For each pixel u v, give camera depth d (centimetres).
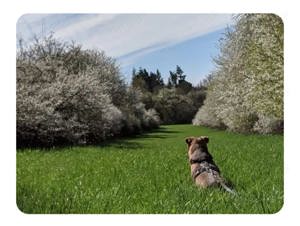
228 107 2005
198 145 745
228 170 823
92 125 1677
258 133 1920
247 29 1576
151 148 1374
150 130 2394
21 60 1627
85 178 812
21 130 1406
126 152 1216
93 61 2134
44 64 1656
